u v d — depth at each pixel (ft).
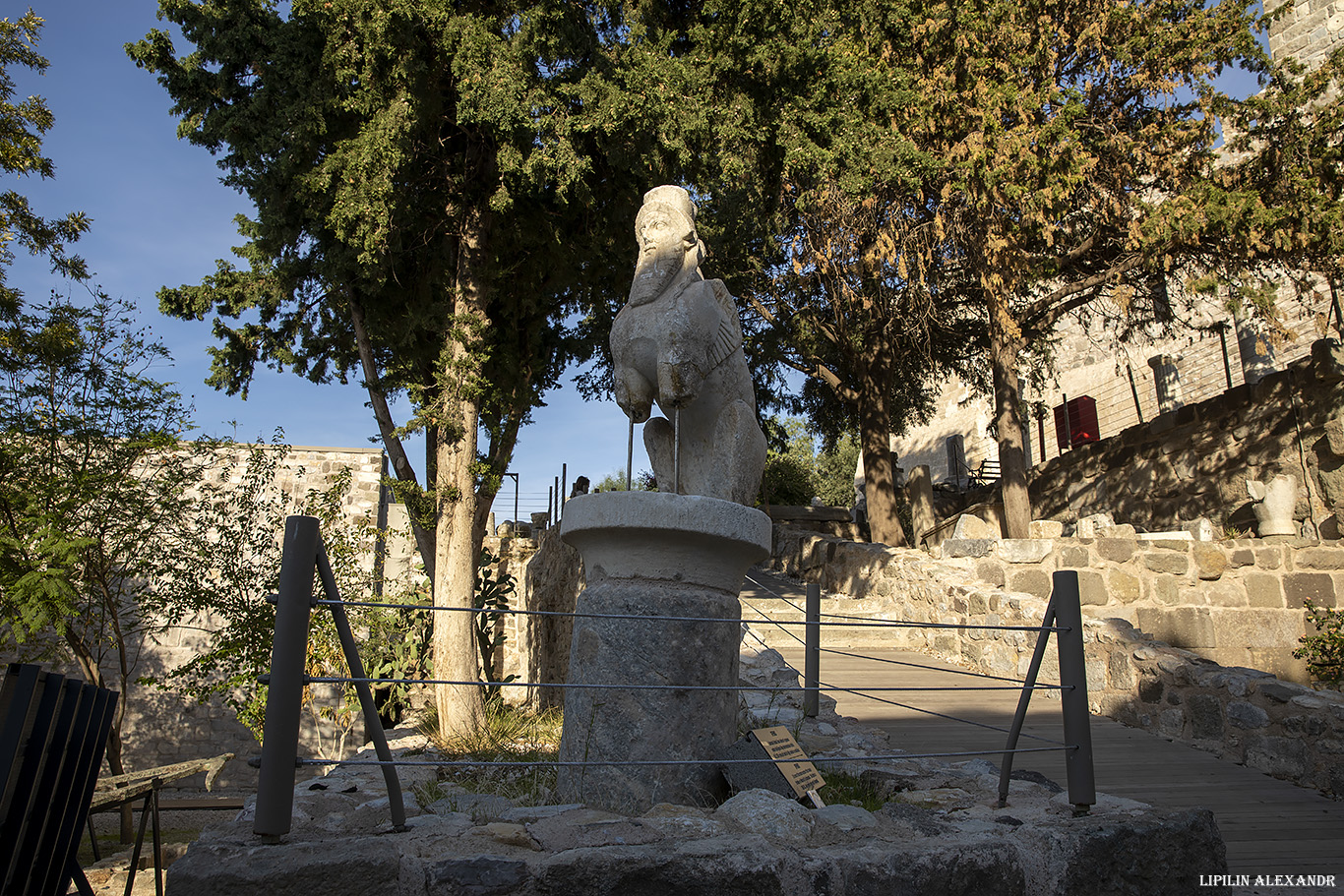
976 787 15.19
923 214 53.57
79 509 36.73
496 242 39.42
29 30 43.80
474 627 34.88
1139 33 47.67
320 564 10.18
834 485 124.57
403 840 9.70
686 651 13.58
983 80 47.60
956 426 109.29
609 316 55.42
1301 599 37.37
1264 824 17.37
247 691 41.42
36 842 10.33
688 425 16.08
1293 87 47.01
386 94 33.53
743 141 37.24
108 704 14.02
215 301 40.37
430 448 43.24
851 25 47.42
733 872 9.29
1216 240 48.52
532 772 16.47
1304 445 47.88
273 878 8.77
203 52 35.01
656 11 38.37
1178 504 57.36
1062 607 12.98
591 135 34.68
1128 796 19.06
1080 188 50.47
